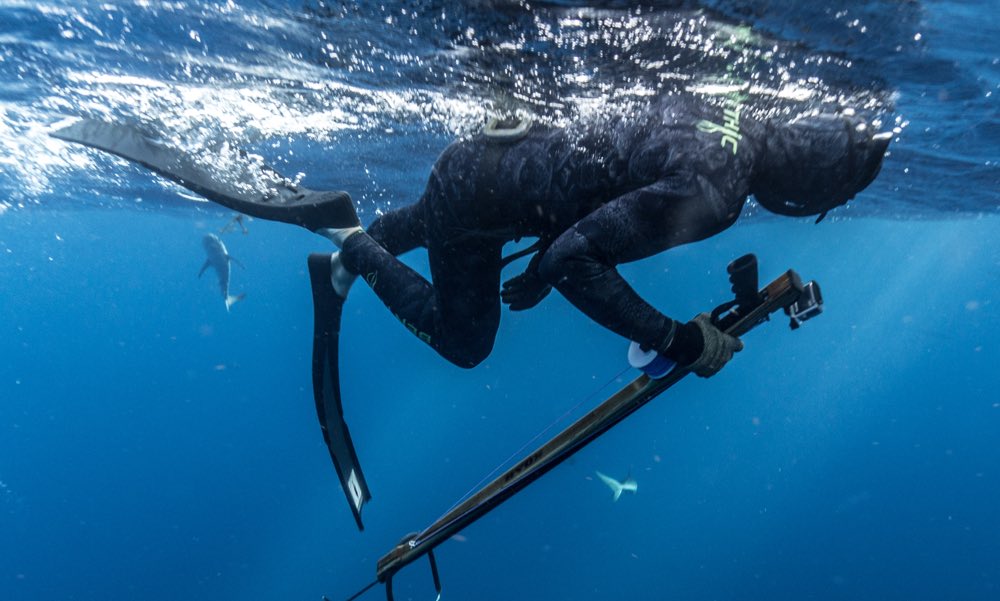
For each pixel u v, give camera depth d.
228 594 31.36
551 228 2.83
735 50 3.63
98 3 3.78
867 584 28.62
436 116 5.40
